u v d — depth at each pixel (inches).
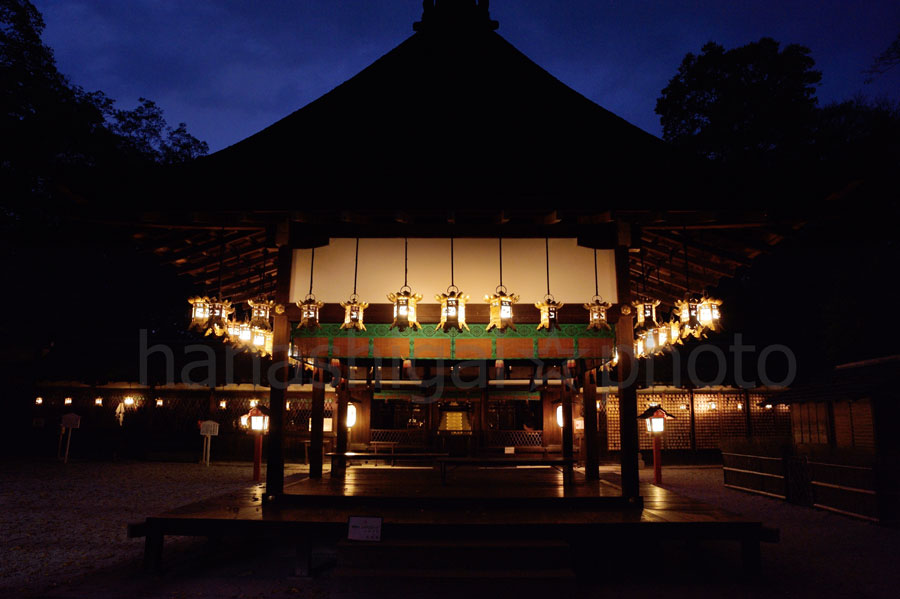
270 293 398.3
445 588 201.3
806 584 230.4
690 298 303.1
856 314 684.7
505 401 694.5
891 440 392.2
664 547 288.5
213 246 322.0
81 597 206.8
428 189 268.4
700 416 786.2
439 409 682.8
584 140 291.1
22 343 832.3
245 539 286.8
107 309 951.0
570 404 387.5
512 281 298.2
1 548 282.7
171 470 672.4
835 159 262.5
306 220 274.2
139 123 1013.2
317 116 306.7
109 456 812.0
